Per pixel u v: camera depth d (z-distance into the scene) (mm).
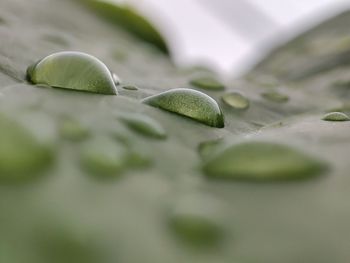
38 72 49
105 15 167
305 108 65
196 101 48
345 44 120
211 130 47
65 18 117
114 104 46
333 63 112
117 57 86
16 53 57
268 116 59
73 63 49
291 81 110
